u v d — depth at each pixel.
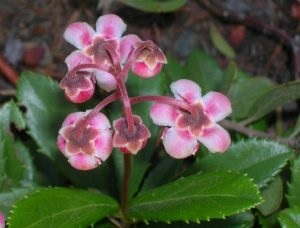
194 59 0.15
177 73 0.14
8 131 0.12
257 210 0.12
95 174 0.12
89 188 0.12
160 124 0.09
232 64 0.13
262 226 0.12
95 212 0.10
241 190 0.09
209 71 0.14
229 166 0.11
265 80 0.14
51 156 0.12
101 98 0.13
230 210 0.08
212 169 0.11
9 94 0.15
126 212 0.10
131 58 0.09
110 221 0.11
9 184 0.12
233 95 0.14
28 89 0.12
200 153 0.12
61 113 0.12
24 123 0.12
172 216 0.09
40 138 0.12
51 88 0.12
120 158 0.12
